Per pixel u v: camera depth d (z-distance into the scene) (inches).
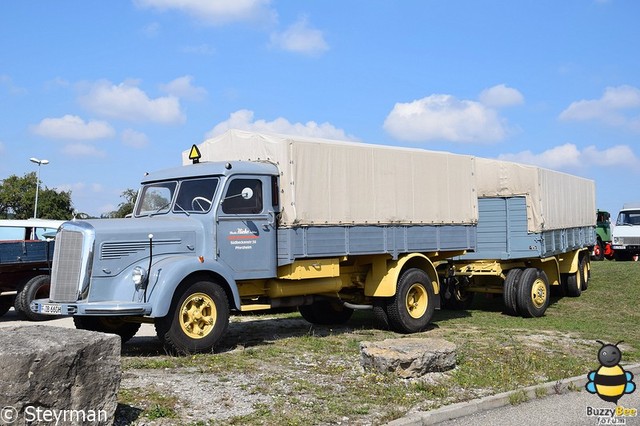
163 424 222.7
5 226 637.3
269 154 399.2
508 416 258.5
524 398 282.8
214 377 289.0
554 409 268.7
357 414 247.3
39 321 553.0
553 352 380.5
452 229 494.6
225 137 430.0
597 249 1231.5
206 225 369.7
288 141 392.5
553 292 697.6
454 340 410.6
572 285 686.5
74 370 202.1
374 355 308.5
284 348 367.9
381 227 438.3
